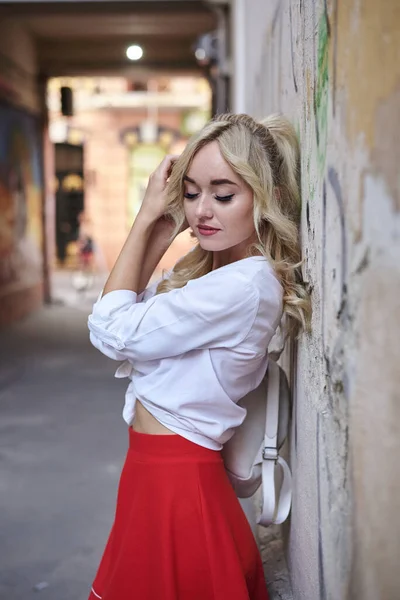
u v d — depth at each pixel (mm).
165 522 1886
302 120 1925
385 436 1146
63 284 17938
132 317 1895
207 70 11992
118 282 2012
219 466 1970
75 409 5703
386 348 1126
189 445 1911
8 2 8109
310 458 1806
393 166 1081
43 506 3607
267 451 2059
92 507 3590
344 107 1345
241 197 1867
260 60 3711
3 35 10250
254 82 4258
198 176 1880
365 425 1244
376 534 1207
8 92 10617
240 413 1954
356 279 1271
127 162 21484
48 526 3352
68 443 4738
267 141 1899
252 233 1961
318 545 1693
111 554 2014
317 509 1704
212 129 1868
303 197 1909
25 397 6129
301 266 1941
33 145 12305
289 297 1854
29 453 4520
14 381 6789
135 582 1901
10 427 5160
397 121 1063
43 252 13141
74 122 21172
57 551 3080
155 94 20562
